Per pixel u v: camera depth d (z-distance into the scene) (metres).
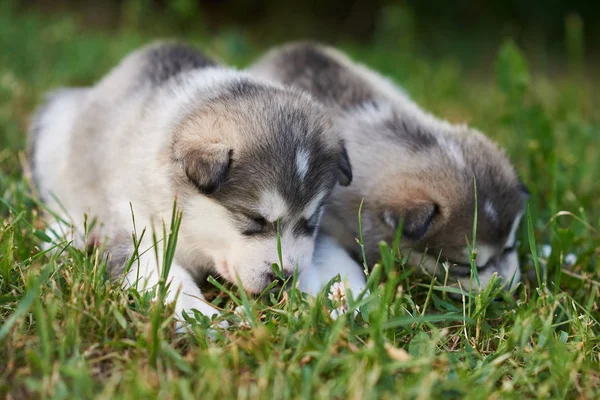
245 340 3.90
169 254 4.29
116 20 14.96
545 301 4.57
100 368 3.66
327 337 3.82
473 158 5.67
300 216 4.79
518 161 7.61
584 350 4.14
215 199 4.71
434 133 5.95
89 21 14.71
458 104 10.33
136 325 3.94
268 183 4.65
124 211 5.12
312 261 5.23
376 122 6.06
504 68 7.88
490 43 16.45
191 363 3.67
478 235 5.30
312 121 5.07
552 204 6.09
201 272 5.32
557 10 16.84
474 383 3.71
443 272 5.41
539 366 3.89
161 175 4.88
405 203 5.29
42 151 6.60
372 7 16.97
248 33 16.17
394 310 4.20
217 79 5.54
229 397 3.33
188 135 4.82
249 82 5.47
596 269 5.25
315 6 17.20
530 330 4.08
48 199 6.41
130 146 5.26
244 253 4.71
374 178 5.61
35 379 3.43
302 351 3.75
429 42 16.30
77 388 3.30
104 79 6.65
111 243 5.12
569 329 4.56
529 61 15.83
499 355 4.09
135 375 3.40
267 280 4.65
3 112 7.80
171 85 5.65
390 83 8.13
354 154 5.82
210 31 16.06
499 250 5.42
